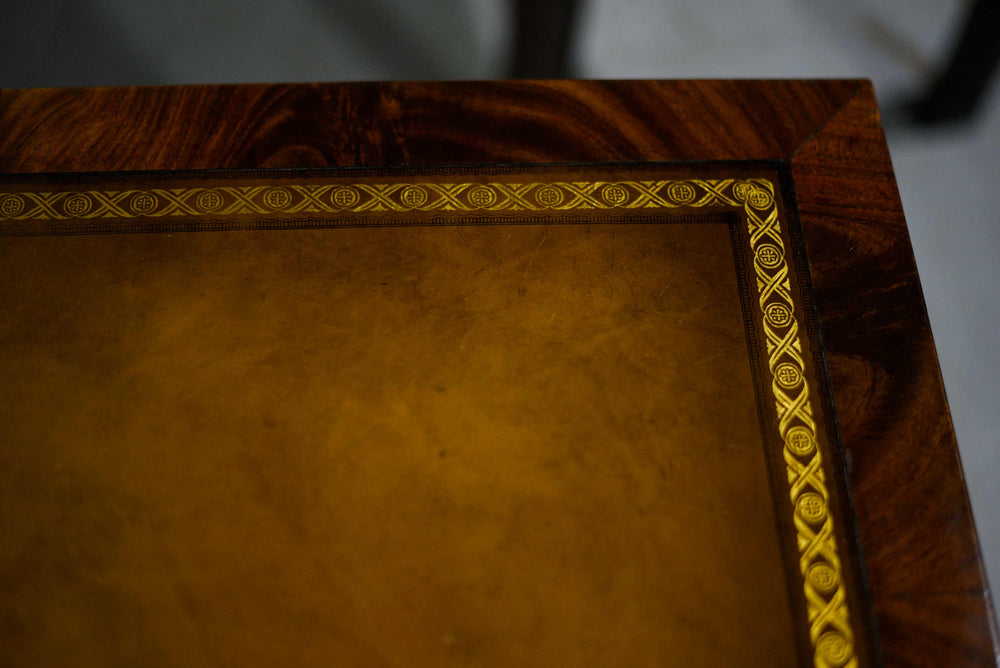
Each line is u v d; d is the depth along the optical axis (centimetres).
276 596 72
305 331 77
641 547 73
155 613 72
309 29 111
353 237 79
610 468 74
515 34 109
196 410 75
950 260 113
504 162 81
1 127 81
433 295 78
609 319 77
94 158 80
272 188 80
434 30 111
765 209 80
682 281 78
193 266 78
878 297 78
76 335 77
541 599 72
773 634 72
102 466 74
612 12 112
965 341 112
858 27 114
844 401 76
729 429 75
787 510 74
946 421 75
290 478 74
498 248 79
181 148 81
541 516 74
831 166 81
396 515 73
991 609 72
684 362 77
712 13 114
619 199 80
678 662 71
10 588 72
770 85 82
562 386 76
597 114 82
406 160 80
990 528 109
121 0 109
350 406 75
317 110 81
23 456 74
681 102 82
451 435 75
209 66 110
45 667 71
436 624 72
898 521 74
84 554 73
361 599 72
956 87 112
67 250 78
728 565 73
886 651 72
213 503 74
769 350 77
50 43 108
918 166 114
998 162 114
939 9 112
